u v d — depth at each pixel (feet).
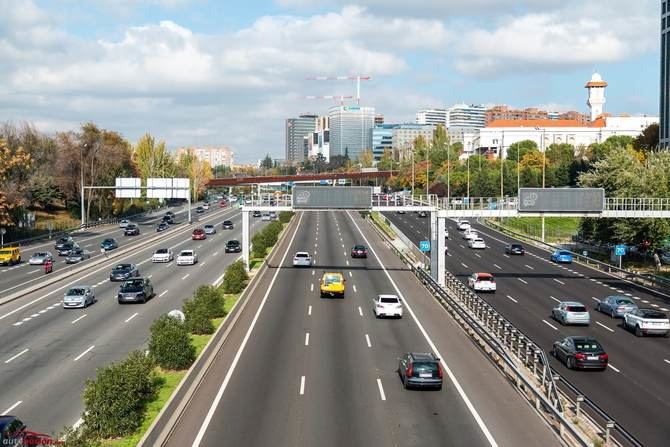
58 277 210.79
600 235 262.67
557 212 198.29
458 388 96.53
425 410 86.38
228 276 174.19
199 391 93.61
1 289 193.77
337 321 145.38
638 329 136.98
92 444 66.85
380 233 351.05
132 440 72.33
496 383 99.30
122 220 419.33
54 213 451.12
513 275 226.17
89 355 115.65
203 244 314.96
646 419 86.07
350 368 106.63
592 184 275.39
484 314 146.30
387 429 79.20
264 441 74.84
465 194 475.31
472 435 77.61
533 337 134.62
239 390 94.17
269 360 111.04
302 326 139.54
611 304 157.89
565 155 596.70
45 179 426.51
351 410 86.02
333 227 396.37
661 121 442.91
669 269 242.78
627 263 261.24
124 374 77.20
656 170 252.83
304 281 204.54
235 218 466.29
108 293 184.55
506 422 82.17
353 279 209.77
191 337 122.52
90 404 73.67
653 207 224.33
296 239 331.16
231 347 120.26
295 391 93.91
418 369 94.63
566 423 73.97
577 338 112.47
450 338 129.39
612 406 91.35
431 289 186.29
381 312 147.84
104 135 498.69
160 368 101.24
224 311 145.48
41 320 147.74
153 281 205.87
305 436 76.48
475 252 293.64
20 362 111.45
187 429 78.54
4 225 313.94
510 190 475.31
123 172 470.39
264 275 216.74
